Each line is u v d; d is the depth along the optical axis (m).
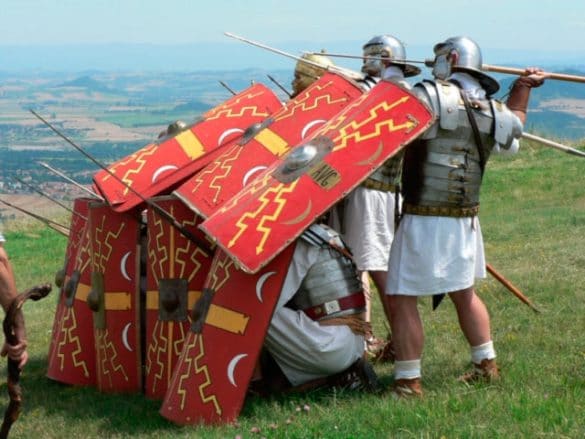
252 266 5.76
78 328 7.75
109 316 7.27
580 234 13.66
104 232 7.27
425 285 5.77
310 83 7.55
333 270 6.21
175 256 6.68
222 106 7.54
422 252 5.77
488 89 5.94
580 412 5.08
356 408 5.65
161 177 7.07
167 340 6.74
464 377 6.12
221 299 6.05
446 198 5.75
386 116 5.85
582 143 27.28
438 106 5.69
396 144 5.73
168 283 6.70
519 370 6.21
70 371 7.76
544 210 18.52
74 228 8.16
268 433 5.38
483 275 6.07
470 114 5.71
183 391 6.07
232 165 6.66
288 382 6.42
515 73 6.25
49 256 18.61
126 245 7.22
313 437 5.23
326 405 5.97
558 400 5.27
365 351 6.84
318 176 5.92
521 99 6.21
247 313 5.95
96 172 7.26
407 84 5.87
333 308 6.20
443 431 4.97
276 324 6.06
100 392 7.36
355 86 6.81
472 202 5.85
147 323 6.91
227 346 5.98
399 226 5.90
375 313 9.35
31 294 4.84
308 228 6.13
